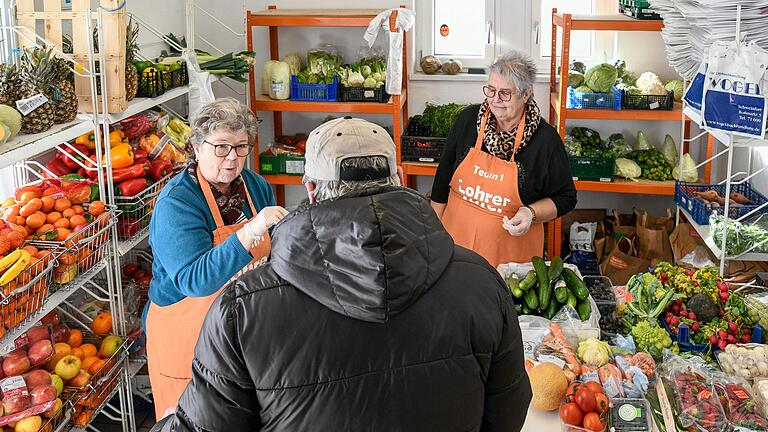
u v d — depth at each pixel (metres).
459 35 5.31
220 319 1.55
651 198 5.25
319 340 1.53
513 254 3.59
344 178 1.67
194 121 2.62
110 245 3.37
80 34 3.24
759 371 2.42
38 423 2.75
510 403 1.75
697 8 3.49
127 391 3.49
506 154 3.49
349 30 5.17
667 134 5.12
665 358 2.49
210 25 5.20
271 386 1.53
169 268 2.55
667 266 3.02
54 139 2.84
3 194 3.42
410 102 5.32
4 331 2.59
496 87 3.34
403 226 1.54
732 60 3.38
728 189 3.55
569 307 2.76
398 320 1.56
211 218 2.69
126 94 3.46
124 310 3.59
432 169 4.80
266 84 5.00
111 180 3.26
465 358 1.61
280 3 5.18
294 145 5.15
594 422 2.23
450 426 1.61
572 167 4.77
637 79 4.93
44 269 2.78
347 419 1.53
